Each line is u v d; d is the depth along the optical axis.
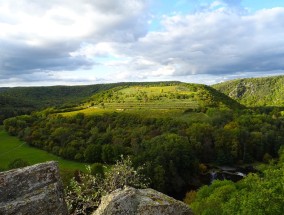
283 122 144.75
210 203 43.56
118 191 11.11
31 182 9.85
